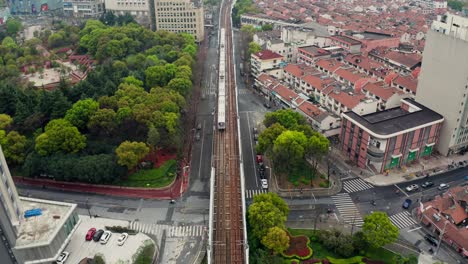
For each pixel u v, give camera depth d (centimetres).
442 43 14462
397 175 14600
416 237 11825
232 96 19262
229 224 11331
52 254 10075
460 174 14638
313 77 19662
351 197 13512
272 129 14488
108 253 11188
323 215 12700
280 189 13775
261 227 10700
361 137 14650
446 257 11100
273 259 10494
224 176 13300
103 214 12781
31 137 15375
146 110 15225
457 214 12012
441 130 15388
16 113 15712
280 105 19375
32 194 13700
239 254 10381
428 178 14438
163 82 19112
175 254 11319
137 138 15088
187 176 14575
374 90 18075
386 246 11425
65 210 10850
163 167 14688
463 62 13838
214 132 16188
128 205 13188
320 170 14862
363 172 14750
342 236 11212
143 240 11662
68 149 13975
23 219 10488
